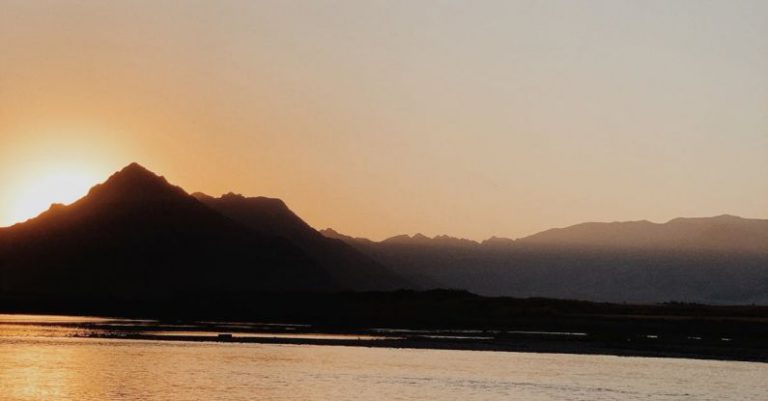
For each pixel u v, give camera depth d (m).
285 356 83.50
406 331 120.50
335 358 82.12
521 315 154.88
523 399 61.12
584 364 79.88
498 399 61.03
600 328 129.38
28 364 75.94
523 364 79.00
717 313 165.62
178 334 109.44
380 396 61.72
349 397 61.19
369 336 109.00
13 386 64.44
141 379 68.12
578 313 160.75
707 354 91.12
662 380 70.44
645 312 167.00
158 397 60.78
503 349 92.06
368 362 79.12
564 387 65.94
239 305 198.00
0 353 84.00
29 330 113.19
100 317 161.88
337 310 179.75
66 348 89.00
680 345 100.44
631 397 62.31
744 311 175.12
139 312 179.50
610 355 88.25
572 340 106.12
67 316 164.50
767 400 62.16
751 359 88.19
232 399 60.22
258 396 61.38
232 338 102.38
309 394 62.25
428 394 62.50
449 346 94.56
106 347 90.44
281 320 150.75
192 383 66.44
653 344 101.00
